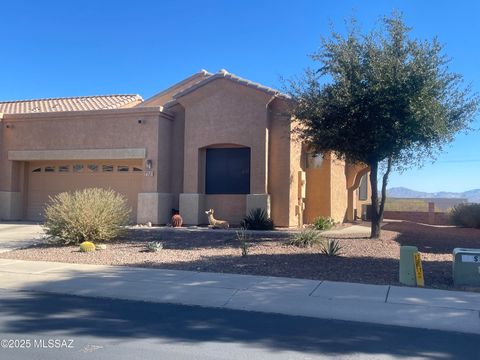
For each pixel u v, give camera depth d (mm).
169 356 6586
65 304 9695
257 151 22438
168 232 19812
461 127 16969
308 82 17578
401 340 7535
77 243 17312
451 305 9438
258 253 15305
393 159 17844
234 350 6898
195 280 11633
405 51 16172
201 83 23219
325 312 9109
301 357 6641
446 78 16531
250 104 22625
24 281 11781
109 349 6848
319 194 25156
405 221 32156
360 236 19234
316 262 13664
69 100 31172
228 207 23312
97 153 24109
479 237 20641
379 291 10492
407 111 15547
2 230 21547
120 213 18500
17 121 25594
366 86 16109
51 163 25953
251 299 9969
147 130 23469
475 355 6863
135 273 12500
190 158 23391
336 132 16406
